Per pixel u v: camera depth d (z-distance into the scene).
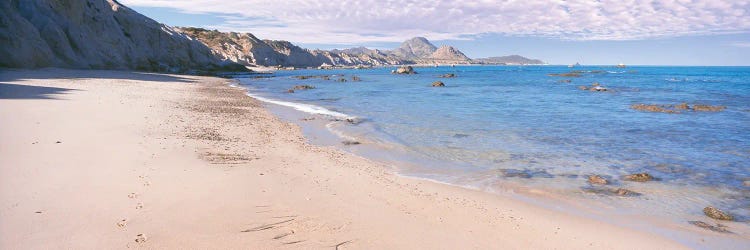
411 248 6.31
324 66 194.12
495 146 15.73
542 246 6.91
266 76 79.06
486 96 38.66
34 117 14.77
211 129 16.14
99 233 5.86
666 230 8.11
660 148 15.67
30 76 34.47
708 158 14.13
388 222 7.38
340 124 20.30
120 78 42.44
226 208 7.23
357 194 9.05
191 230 6.21
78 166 9.05
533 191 10.41
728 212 9.17
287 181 9.46
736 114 26.64
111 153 10.45
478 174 11.91
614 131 19.41
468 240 6.88
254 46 157.25
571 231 7.76
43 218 6.22
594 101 34.84
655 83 67.50
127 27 72.62
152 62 70.44
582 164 13.18
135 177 8.57
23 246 5.34
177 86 39.50
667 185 11.06
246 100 30.58
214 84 48.28
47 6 53.00
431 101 32.91
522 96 39.19
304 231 6.60
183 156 10.90
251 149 13.03
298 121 20.92
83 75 41.28
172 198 7.50
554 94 42.16
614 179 11.57
